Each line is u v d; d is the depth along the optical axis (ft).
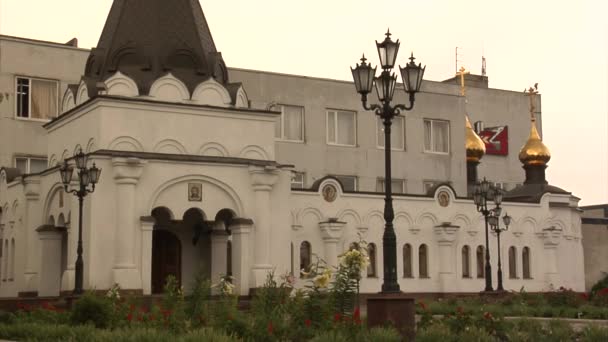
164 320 76.95
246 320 73.61
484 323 77.87
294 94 176.45
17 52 159.02
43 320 86.22
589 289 188.24
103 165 112.98
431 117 191.01
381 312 73.61
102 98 114.42
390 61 78.48
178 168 116.98
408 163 186.80
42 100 160.97
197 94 120.98
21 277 131.85
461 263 153.07
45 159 160.66
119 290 106.93
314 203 139.74
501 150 243.19
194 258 126.41
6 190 139.95
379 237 145.48
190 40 123.75
